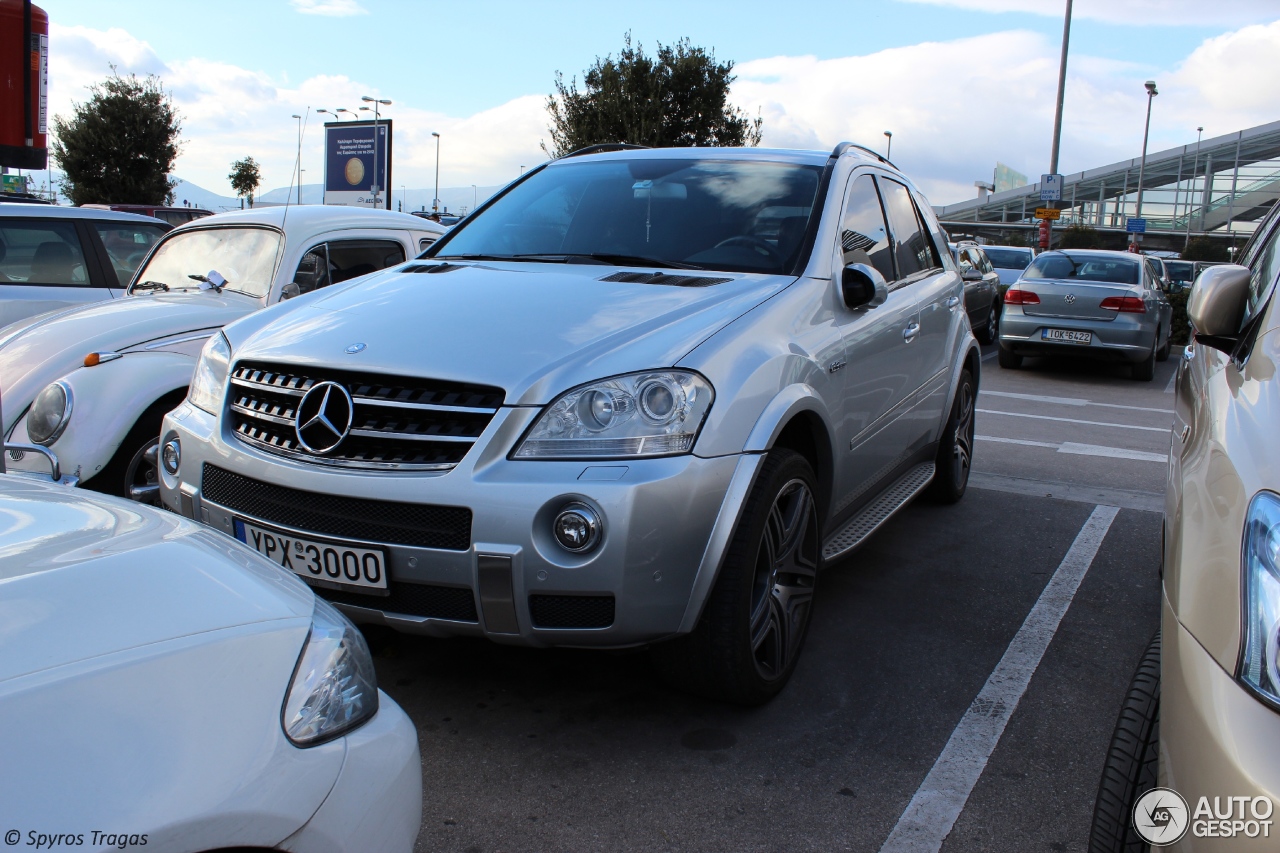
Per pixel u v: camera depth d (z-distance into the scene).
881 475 4.00
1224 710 1.38
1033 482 5.96
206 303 4.59
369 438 2.54
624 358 2.53
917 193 4.88
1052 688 3.12
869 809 2.41
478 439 2.43
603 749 2.67
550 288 3.04
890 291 3.96
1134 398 10.27
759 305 2.96
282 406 2.72
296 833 1.37
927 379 4.38
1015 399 9.90
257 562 1.73
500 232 3.85
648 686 3.06
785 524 2.92
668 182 3.86
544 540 2.36
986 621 3.67
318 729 1.46
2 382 4.11
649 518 2.37
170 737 1.26
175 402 4.13
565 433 2.42
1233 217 64.12
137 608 1.40
